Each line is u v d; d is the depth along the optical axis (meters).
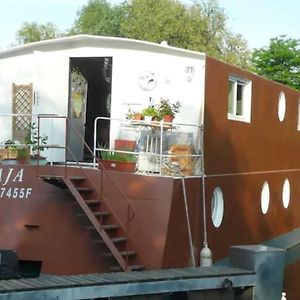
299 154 20.95
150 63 13.03
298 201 20.92
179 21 35.88
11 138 13.91
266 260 8.02
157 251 10.80
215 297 7.66
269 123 17.50
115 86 13.20
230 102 14.64
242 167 15.20
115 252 10.46
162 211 10.87
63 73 13.60
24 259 11.49
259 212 16.73
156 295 7.32
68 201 11.34
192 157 12.24
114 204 11.09
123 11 39.44
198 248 12.36
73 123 13.79
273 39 36.72
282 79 35.81
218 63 13.35
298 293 14.84
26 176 11.59
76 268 11.21
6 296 6.39
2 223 11.65
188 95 12.77
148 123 11.52
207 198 12.86
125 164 11.40
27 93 13.80
